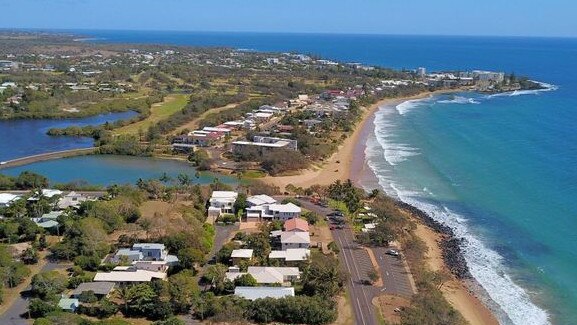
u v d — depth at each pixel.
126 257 114.25
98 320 93.25
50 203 146.50
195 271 112.31
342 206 153.50
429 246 130.25
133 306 96.88
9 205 145.75
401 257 121.62
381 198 158.12
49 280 100.69
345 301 101.94
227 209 148.88
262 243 119.75
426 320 92.62
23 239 127.69
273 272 107.50
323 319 94.12
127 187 159.25
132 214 138.88
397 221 137.88
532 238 135.00
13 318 93.88
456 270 118.88
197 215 139.62
